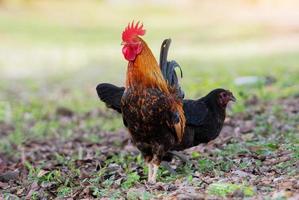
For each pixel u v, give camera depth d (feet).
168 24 138.41
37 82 78.13
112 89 30.09
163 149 28.71
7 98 65.57
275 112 45.24
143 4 166.50
